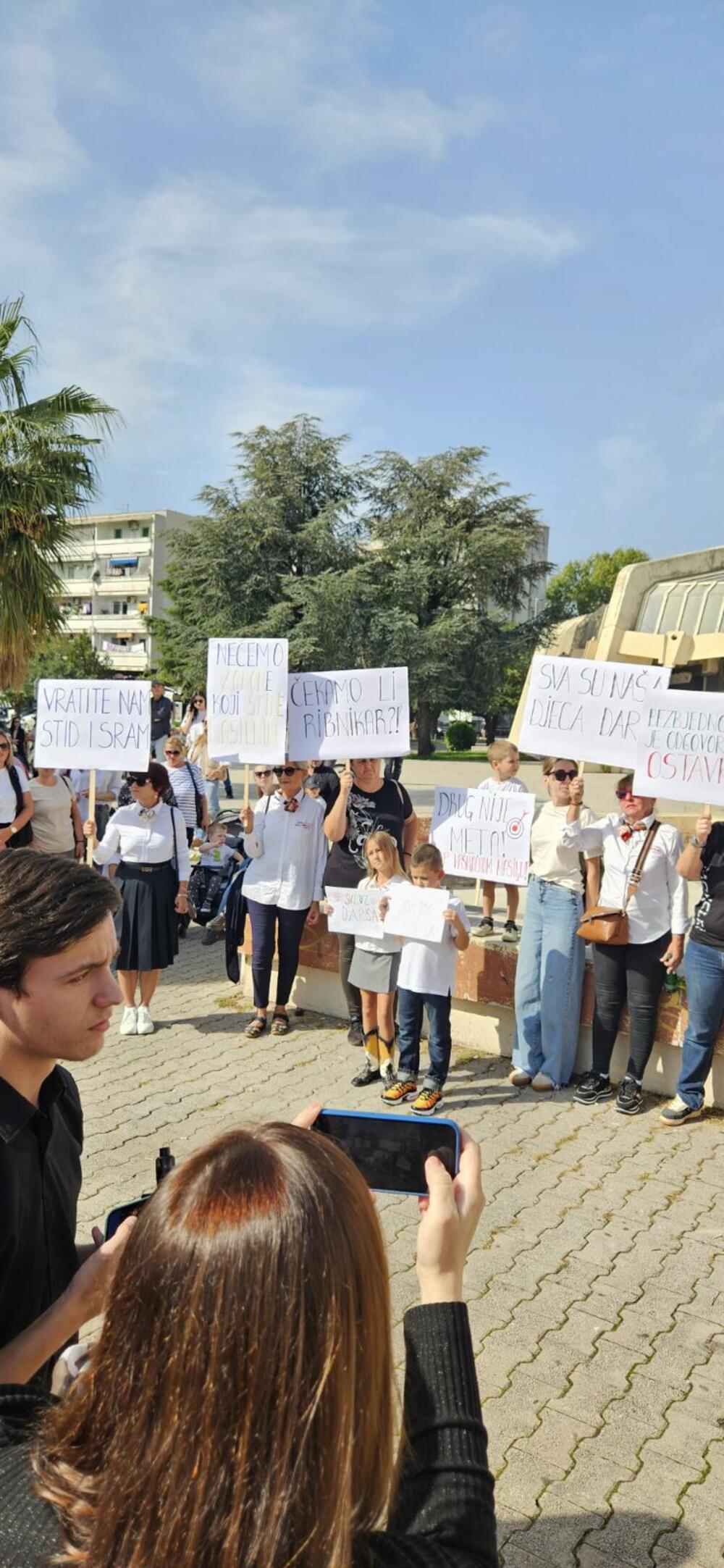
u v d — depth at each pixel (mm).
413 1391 1192
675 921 5453
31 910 1559
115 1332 1010
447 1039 5699
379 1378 1016
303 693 6633
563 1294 3930
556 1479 3002
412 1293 3932
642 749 5391
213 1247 968
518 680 46719
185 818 9375
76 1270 1800
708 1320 3777
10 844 8289
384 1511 1064
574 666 5871
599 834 5836
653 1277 4047
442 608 43938
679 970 5855
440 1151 1564
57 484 13109
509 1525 2836
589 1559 2723
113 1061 6367
